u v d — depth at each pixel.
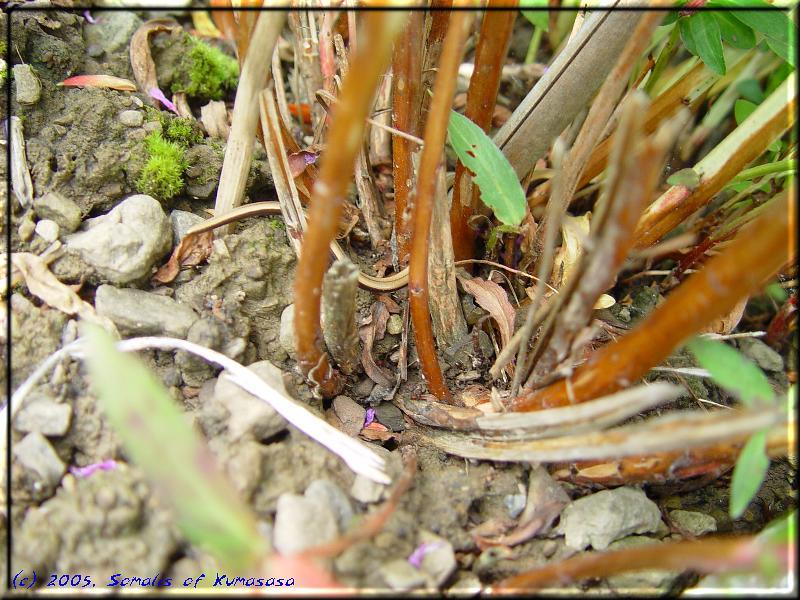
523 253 0.14
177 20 0.19
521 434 0.11
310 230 0.08
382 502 0.11
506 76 0.19
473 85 0.12
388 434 0.12
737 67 0.17
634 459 0.11
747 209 0.15
